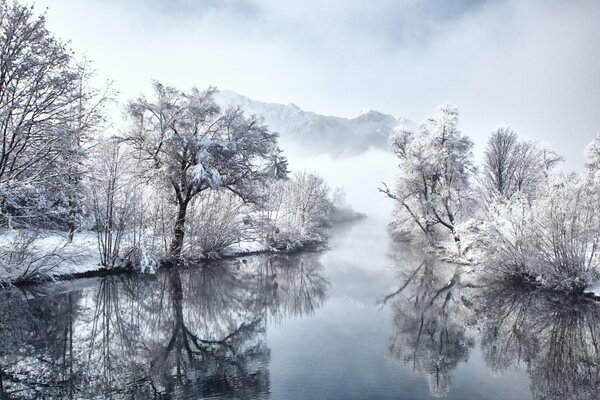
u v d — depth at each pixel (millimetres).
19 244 20156
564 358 13508
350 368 12242
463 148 35875
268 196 37062
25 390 10266
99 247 24250
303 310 19672
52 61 16625
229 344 14508
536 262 23250
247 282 26125
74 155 18656
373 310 19750
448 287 24875
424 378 11578
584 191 22344
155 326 16469
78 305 18500
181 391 10398
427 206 35906
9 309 17406
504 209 25781
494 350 14219
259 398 10031
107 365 12117
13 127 16234
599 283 21453
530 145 45688
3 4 15656
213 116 29016
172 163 27266
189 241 30141
